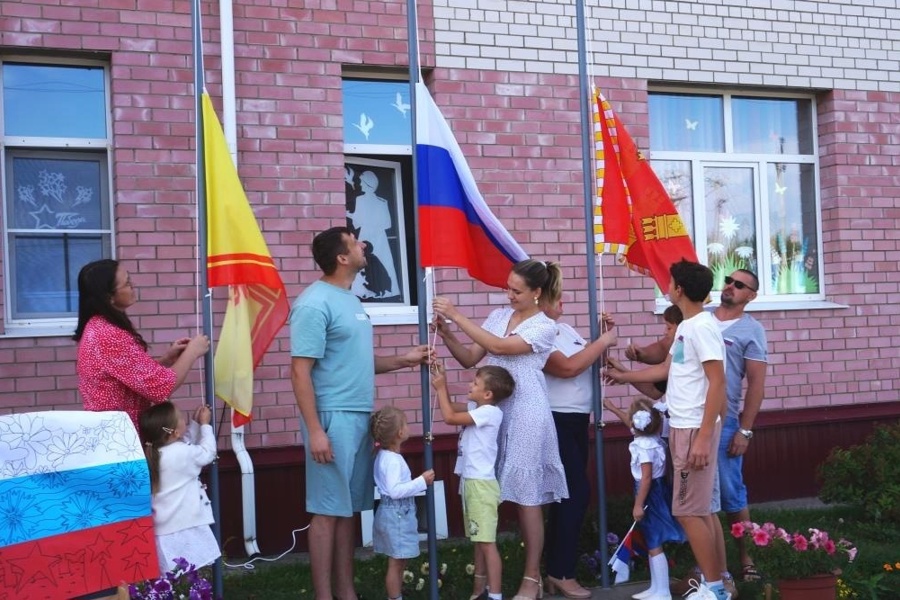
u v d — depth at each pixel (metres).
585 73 6.02
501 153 7.44
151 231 6.54
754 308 8.17
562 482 5.36
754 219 8.61
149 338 6.51
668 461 5.62
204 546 4.71
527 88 7.53
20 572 4.16
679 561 6.19
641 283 7.82
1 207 6.36
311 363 4.92
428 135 5.34
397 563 5.16
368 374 5.09
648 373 5.67
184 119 6.64
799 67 8.46
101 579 4.32
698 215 8.39
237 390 5.02
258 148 6.82
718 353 5.00
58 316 6.59
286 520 6.84
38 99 6.55
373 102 7.41
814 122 8.75
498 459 5.35
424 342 5.29
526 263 5.31
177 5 6.64
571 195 7.62
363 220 7.40
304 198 6.93
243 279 4.97
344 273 5.14
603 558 5.79
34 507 4.23
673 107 8.38
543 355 5.38
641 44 7.93
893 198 8.73
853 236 8.57
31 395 6.24
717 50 8.18
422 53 7.26
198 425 4.98
